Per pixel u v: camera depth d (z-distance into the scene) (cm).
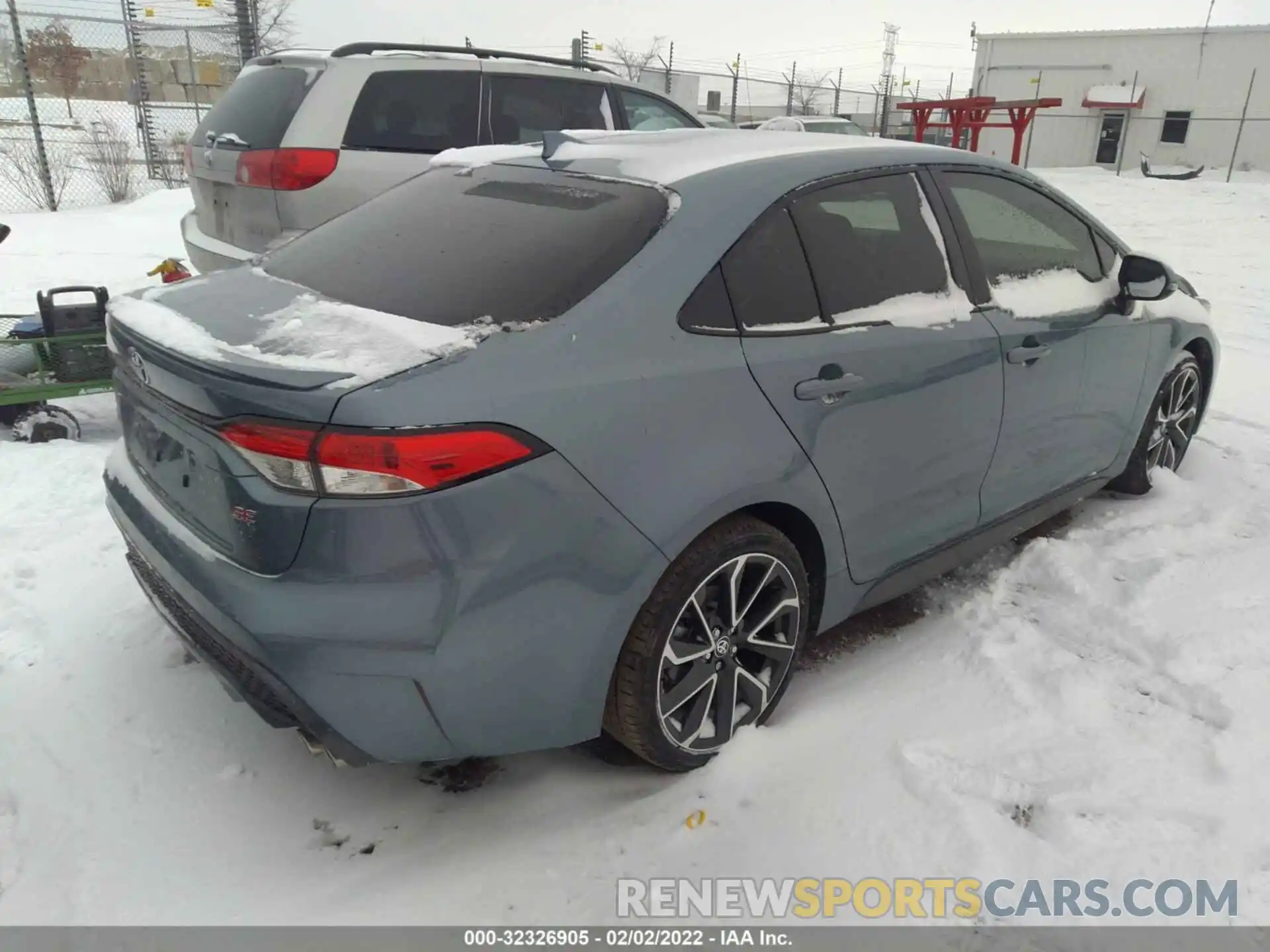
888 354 267
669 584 225
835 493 261
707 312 232
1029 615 329
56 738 258
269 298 245
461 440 188
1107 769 249
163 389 215
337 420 184
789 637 264
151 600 249
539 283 223
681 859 224
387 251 260
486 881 217
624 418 210
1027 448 331
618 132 313
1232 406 573
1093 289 358
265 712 208
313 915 208
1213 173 2533
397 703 198
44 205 1268
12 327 495
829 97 3036
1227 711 270
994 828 230
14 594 328
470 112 564
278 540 192
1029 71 2808
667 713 236
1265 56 2477
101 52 1531
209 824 232
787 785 246
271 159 504
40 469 429
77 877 215
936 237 297
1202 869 218
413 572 189
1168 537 383
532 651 205
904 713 275
